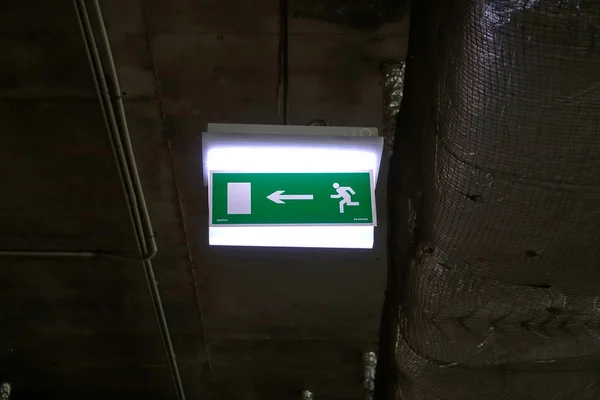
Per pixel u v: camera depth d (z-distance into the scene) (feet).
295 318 13.82
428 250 8.93
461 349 10.61
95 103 9.57
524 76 6.61
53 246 11.94
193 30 8.75
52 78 9.24
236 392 16.11
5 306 13.43
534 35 6.32
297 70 9.27
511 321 10.02
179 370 15.29
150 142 10.20
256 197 8.41
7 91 9.40
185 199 11.13
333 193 8.45
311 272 12.64
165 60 9.11
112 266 12.41
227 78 9.36
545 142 7.09
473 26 6.54
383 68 9.17
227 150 8.41
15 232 11.68
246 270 12.63
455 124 7.28
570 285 8.97
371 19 8.65
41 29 8.65
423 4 8.08
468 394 11.67
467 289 9.30
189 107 9.72
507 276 8.93
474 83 6.82
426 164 8.18
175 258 12.37
